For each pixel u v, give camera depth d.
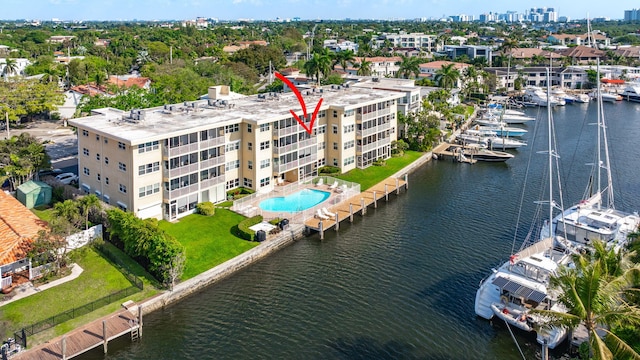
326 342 42.53
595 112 145.75
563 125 128.50
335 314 46.47
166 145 61.66
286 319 45.75
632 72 191.88
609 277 32.69
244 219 64.25
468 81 160.38
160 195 62.94
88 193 67.75
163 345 42.09
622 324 31.75
